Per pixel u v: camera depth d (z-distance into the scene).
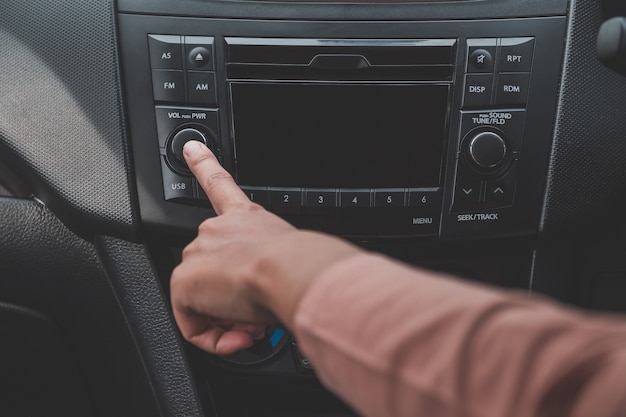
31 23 0.71
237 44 0.68
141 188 0.72
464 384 0.23
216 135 0.70
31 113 0.73
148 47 0.69
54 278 0.80
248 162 0.71
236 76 0.69
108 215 0.73
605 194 0.73
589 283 0.80
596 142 0.71
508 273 0.80
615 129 0.71
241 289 0.36
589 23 0.69
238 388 0.87
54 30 0.71
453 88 0.69
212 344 0.46
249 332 0.46
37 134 0.73
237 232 0.40
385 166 0.71
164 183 0.72
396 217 0.72
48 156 0.73
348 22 0.67
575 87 0.69
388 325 0.26
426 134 0.70
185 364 0.80
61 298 0.81
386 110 0.69
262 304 0.35
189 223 0.73
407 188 0.71
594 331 0.22
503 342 0.23
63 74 0.71
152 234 0.75
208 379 0.85
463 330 0.24
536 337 0.22
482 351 0.23
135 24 0.69
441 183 0.71
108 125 0.71
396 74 0.68
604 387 0.20
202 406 0.82
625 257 0.78
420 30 0.67
